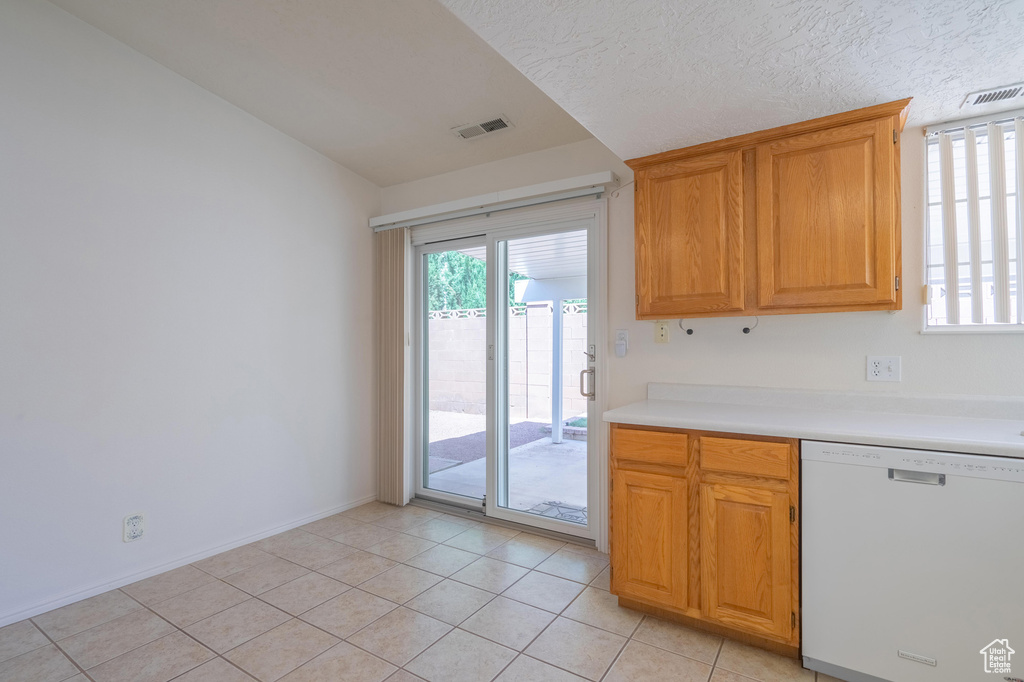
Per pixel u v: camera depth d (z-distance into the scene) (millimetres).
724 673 1789
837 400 2232
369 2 2102
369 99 2795
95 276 2395
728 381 2508
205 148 2820
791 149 2082
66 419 2301
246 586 2451
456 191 3504
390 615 2182
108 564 2420
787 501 1824
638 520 2137
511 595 2352
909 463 1611
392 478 3707
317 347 3406
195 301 2768
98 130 2410
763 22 1447
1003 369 1964
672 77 1753
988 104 1909
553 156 3082
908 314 2123
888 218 1903
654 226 2391
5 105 2137
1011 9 1364
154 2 2203
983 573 1521
